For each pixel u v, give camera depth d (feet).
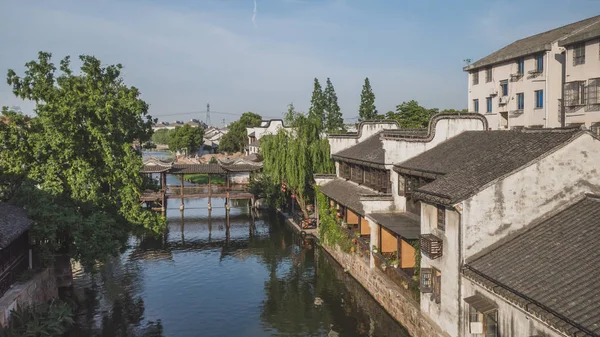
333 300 93.66
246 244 142.41
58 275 102.12
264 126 357.20
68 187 95.45
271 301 94.27
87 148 95.66
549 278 45.85
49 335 70.08
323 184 136.46
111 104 94.38
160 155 517.14
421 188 67.21
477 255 56.03
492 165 62.08
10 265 75.46
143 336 79.00
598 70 112.98
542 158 56.70
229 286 103.86
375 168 103.09
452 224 58.29
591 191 57.98
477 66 165.89
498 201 56.18
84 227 86.33
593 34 111.55
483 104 166.20
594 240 48.34
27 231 83.30
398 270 78.89
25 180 90.43
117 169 95.30
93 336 79.00
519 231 56.70
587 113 115.85
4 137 90.84
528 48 139.13
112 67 104.94
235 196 187.83
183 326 82.94
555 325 39.81
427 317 66.28
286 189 176.04
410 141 90.27
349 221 115.96
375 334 77.36
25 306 74.18
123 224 99.40
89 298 96.89
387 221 83.97
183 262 123.65
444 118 89.97
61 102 92.07
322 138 154.40
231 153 421.59
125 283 106.73
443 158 78.79
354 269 103.55
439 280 62.85
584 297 40.96
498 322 49.37
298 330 80.28
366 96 250.98
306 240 143.43
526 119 143.13
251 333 79.56
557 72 131.44
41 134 91.25
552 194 57.06
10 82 93.81
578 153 57.41
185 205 214.90
